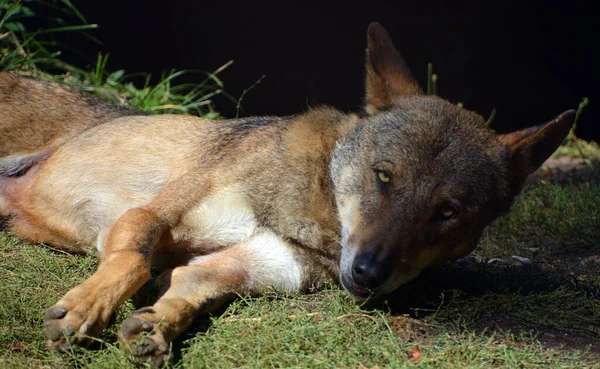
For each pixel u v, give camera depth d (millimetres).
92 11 15781
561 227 9461
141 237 5496
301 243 6094
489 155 6023
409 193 5570
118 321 5215
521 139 6309
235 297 5871
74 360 4629
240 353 4852
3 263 6098
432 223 5668
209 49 17234
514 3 18547
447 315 5977
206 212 6039
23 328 4996
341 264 5672
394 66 6719
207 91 16281
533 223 9883
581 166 13664
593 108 18109
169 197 6023
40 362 4625
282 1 18094
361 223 5605
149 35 16609
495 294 6383
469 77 18453
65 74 11625
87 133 7148
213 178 6152
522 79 18484
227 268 5879
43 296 5559
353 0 18453
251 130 6625
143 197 6625
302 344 5102
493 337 5453
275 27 17953
